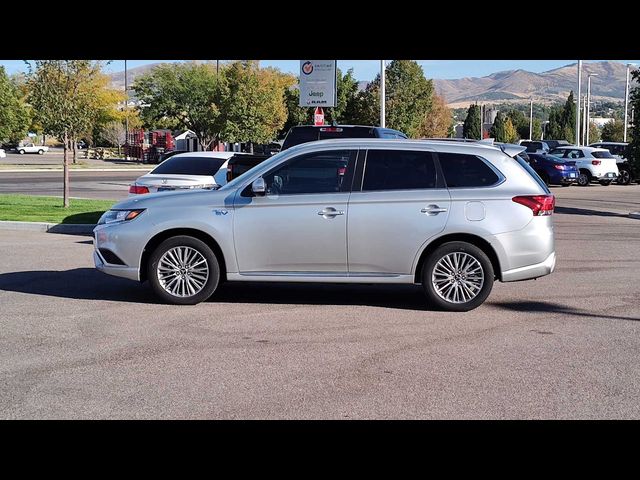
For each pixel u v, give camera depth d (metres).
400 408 5.68
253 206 8.94
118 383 6.20
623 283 10.84
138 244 9.04
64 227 16.03
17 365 6.67
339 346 7.35
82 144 91.56
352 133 15.19
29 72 20.14
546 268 9.02
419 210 8.83
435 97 60.94
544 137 92.56
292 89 60.78
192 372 6.50
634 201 27.50
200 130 62.25
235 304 9.24
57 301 9.25
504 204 8.86
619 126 86.31
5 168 48.66
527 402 5.82
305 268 8.98
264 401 5.80
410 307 9.17
